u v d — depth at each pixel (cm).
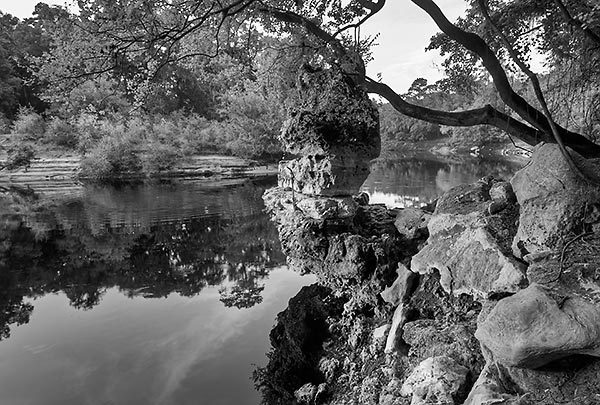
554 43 685
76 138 4684
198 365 1052
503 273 582
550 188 571
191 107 5456
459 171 3825
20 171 4325
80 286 1658
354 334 877
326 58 677
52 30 573
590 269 466
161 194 3438
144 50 596
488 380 485
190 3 629
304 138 1034
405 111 631
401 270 855
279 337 1027
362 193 1316
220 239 2233
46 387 980
